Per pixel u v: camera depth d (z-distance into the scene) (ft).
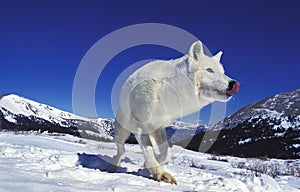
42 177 3.04
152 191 2.87
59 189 2.51
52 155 4.94
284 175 8.21
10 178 2.81
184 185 3.57
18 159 4.38
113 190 2.73
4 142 9.48
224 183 3.70
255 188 3.84
